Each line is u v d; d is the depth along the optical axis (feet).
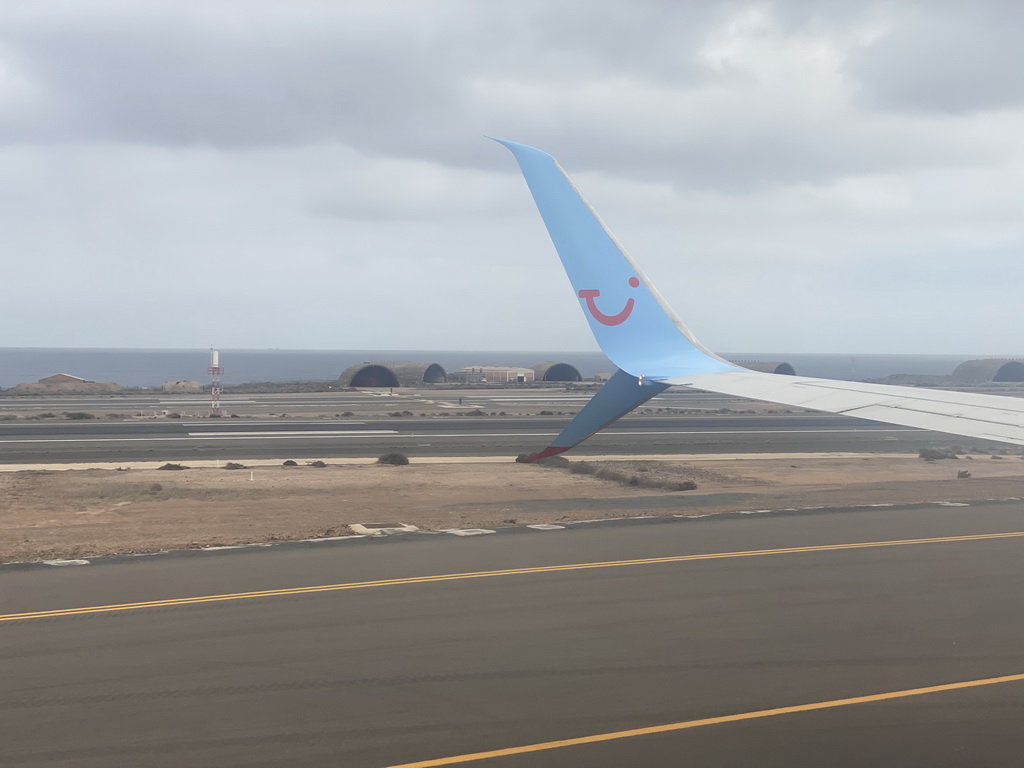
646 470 134.31
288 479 118.62
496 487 113.50
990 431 29.76
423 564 60.54
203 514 88.53
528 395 344.08
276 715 34.19
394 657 41.01
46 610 48.49
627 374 44.27
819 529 74.49
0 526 82.38
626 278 46.29
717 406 305.94
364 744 31.63
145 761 30.14
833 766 30.09
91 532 76.33
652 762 30.25
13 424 199.00
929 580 56.44
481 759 30.42
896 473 134.51
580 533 72.38
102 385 384.06
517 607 49.57
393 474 125.39
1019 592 53.42
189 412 240.94
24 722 33.37
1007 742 32.17
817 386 41.22
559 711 34.71
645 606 49.93
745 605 50.19
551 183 46.19
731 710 34.88
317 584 54.65
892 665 40.24
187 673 38.75
